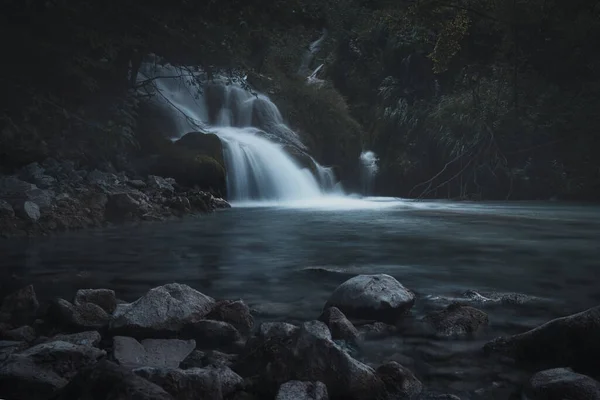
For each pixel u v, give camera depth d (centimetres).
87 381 228
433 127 2369
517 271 563
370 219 1184
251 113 2153
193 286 486
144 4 1259
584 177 2114
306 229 962
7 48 1175
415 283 503
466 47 2369
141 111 1775
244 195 1752
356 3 3000
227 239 823
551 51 2195
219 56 1433
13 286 488
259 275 537
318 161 2258
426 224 1070
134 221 1087
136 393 214
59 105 1277
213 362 288
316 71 2967
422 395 259
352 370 259
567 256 662
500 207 1641
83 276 534
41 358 281
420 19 2345
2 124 1155
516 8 2152
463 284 497
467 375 285
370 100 2734
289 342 284
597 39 2127
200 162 1508
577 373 268
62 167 1177
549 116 2189
